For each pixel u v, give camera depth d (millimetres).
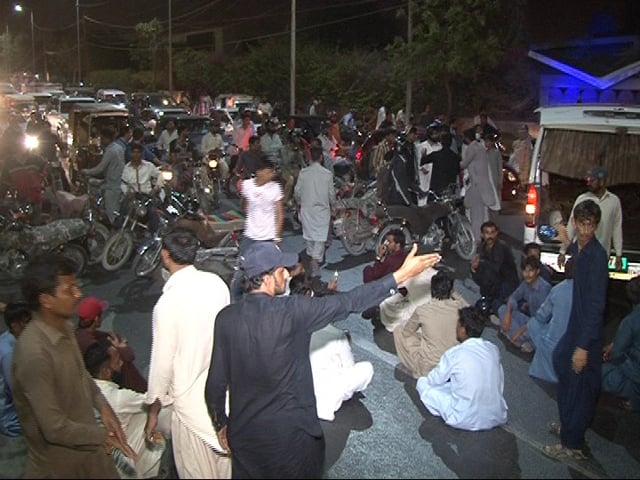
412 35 23188
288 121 18734
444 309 6488
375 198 11125
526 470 5227
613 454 5543
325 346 6023
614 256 8500
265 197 8742
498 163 11945
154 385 4148
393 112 29828
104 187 10891
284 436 3668
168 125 17250
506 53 24500
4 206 10281
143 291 9469
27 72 89375
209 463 4188
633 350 6297
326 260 10984
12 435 5730
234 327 3693
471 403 5664
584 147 9109
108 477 4035
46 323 3842
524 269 7500
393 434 5730
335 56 37344
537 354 6754
